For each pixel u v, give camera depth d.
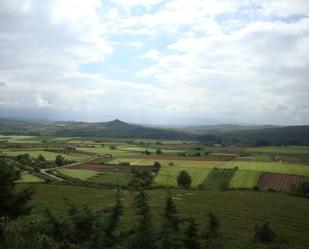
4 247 30.41
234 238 54.03
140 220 34.12
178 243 32.44
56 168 142.12
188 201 86.31
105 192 95.06
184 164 153.50
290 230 62.91
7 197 32.19
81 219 34.25
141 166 148.50
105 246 32.16
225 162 160.25
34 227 37.53
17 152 177.00
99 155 189.38
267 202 87.62
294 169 143.00
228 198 91.81
